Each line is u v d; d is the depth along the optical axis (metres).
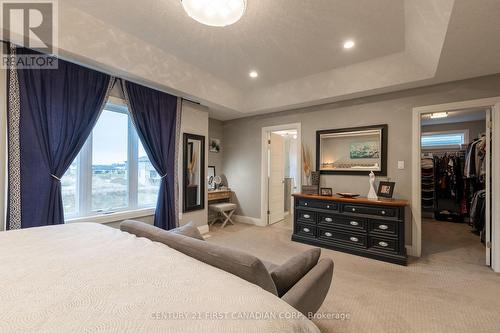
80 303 0.74
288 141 6.09
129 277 0.91
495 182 2.54
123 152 3.05
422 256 3.00
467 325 1.67
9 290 0.81
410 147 3.11
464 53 2.13
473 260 2.86
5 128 2.04
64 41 2.05
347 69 3.13
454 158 5.02
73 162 2.59
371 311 1.83
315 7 1.97
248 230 4.28
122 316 0.68
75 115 2.44
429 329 1.63
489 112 2.69
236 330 0.64
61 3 1.95
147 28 2.31
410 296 2.04
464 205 4.88
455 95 2.81
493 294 2.07
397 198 3.19
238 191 4.98
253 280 0.96
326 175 3.82
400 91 3.17
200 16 1.78
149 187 3.37
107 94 2.68
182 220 3.67
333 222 3.25
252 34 2.39
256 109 4.25
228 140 5.15
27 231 1.53
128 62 2.56
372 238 2.94
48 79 2.24
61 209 2.33
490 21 1.66
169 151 3.43
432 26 1.91
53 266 1.00
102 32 2.25
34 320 0.65
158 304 0.74
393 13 2.02
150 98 3.15
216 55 2.84
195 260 1.09
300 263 1.34
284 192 5.40
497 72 2.55
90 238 1.40
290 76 3.46
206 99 3.64
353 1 1.89
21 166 2.09
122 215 2.95
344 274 2.47
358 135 3.55
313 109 3.96
